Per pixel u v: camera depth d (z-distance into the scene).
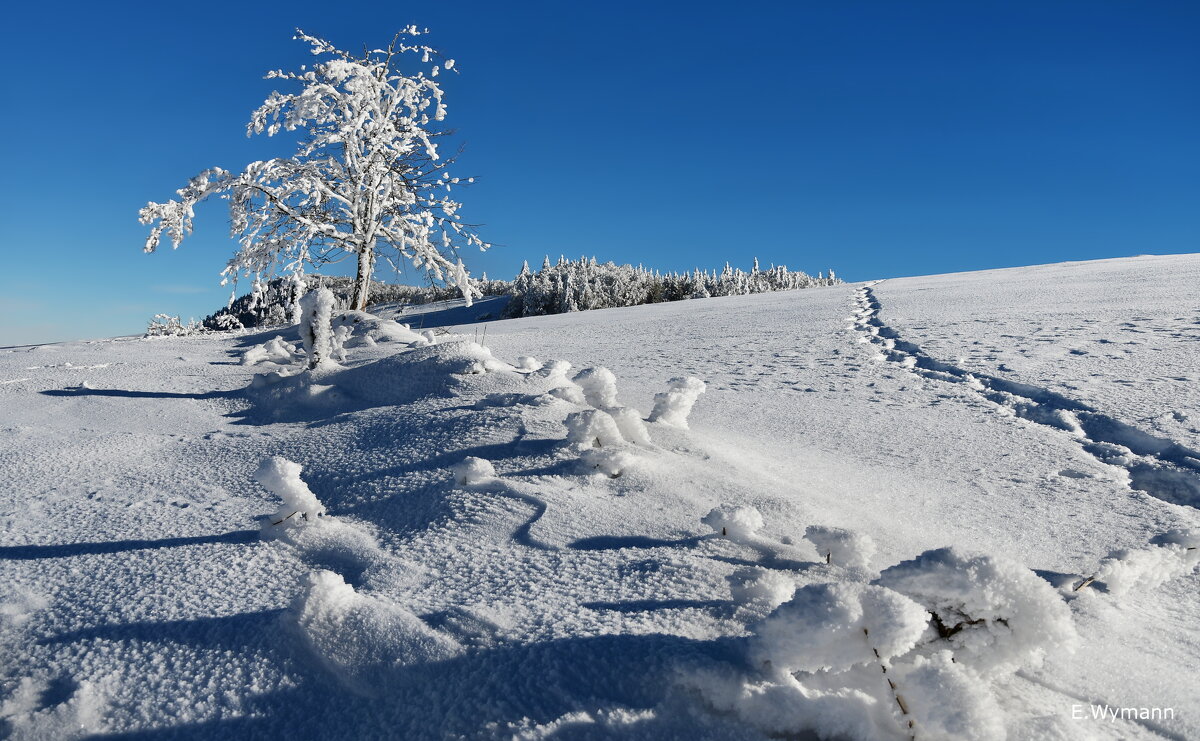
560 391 4.98
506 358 10.14
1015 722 1.61
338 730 1.66
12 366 8.49
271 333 12.23
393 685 1.79
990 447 4.75
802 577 2.44
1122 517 3.38
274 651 1.96
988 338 10.26
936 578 1.70
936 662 1.55
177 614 2.22
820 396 6.76
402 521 3.03
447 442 4.06
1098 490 3.81
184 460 4.36
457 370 5.82
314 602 2.04
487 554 2.62
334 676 1.85
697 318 17.80
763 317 16.75
